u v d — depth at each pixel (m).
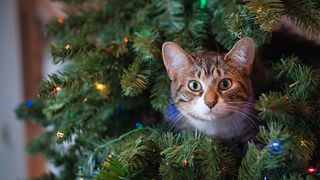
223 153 0.53
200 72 0.62
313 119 0.54
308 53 0.67
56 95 0.58
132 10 0.70
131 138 0.58
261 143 0.54
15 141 1.09
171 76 0.62
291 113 0.52
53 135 0.73
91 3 0.76
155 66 0.60
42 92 0.57
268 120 0.52
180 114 0.64
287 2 0.55
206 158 0.51
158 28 0.63
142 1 0.69
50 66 1.04
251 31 0.54
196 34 0.62
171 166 0.51
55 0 0.72
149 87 0.62
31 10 1.11
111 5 0.70
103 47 0.60
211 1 0.62
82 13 0.70
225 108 0.62
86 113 0.64
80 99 0.62
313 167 0.52
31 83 1.11
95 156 0.60
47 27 0.69
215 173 0.51
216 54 0.64
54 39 0.72
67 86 0.58
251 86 0.64
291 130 0.51
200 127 0.64
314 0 0.56
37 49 1.13
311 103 0.53
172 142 0.54
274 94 0.53
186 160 0.50
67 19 0.69
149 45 0.57
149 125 0.64
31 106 0.75
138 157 0.51
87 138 0.64
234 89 0.62
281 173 0.51
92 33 0.69
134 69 0.56
